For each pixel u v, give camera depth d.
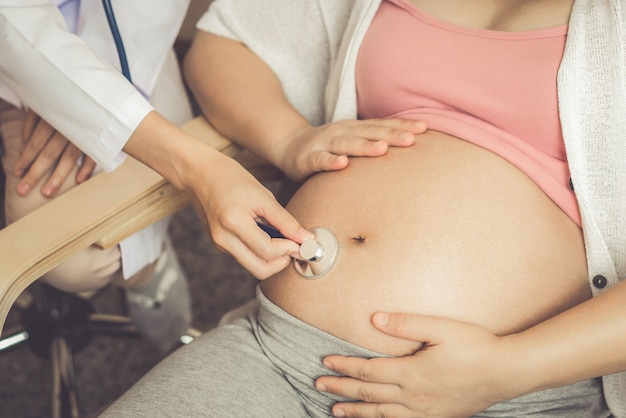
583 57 0.87
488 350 0.79
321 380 0.86
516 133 0.92
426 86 0.96
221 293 1.75
